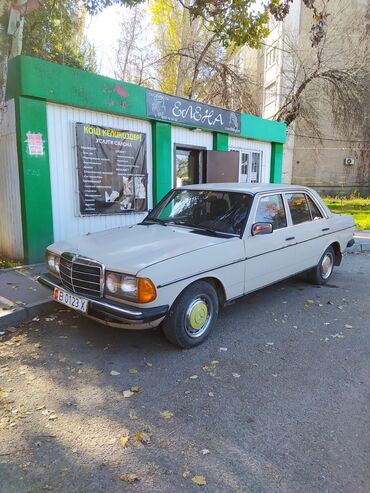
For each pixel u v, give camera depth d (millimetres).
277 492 2205
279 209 5152
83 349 3967
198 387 3301
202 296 4027
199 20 14734
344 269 7746
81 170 7227
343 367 3697
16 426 2760
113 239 4363
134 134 8094
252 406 3039
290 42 18875
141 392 3215
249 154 11664
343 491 2221
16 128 6328
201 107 9367
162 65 16344
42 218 6727
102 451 2520
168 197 5531
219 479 2295
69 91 6676
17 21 5215
